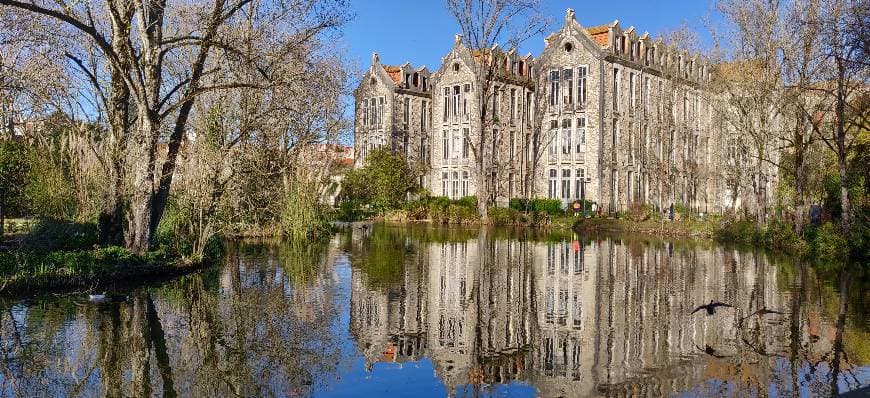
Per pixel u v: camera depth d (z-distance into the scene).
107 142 18.62
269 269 19.55
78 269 15.10
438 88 58.88
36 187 20.28
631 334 11.72
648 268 20.95
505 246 28.89
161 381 8.78
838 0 25.86
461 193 57.06
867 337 11.23
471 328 12.25
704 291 16.22
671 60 42.28
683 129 45.16
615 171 49.75
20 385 8.53
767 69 28.67
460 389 8.70
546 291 16.36
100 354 9.95
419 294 15.77
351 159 58.97
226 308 13.50
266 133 24.39
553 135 51.41
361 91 55.16
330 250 25.62
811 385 8.70
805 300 14.67
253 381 8.88
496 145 53.75
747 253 25.75
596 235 36.62
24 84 17.83
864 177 27.34
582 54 49.16
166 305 13.59
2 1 13.75
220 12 17.47
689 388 8.64
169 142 18.55
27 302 13.47
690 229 36.00
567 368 9.66
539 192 52.59
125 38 16.72
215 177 19.97
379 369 9.55
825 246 23.28
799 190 26.34
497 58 46.16
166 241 20.11
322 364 9.76
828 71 25.14
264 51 18.22
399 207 51.34
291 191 28.52
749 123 29.95
